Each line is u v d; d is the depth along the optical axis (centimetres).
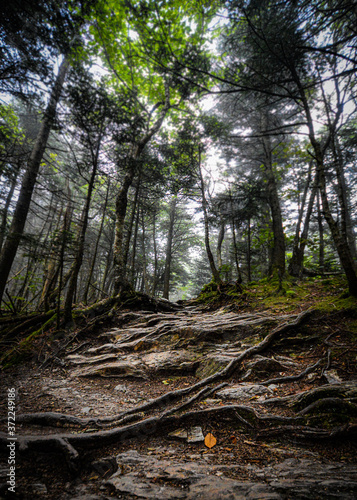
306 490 176
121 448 271
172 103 1191
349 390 296
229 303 822
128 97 689
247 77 542
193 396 361
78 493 197
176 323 685
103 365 523
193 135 1068
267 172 1214
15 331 740
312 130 586
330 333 478
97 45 802
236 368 434
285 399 322
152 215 1638
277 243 1116
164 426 305
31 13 463
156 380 470
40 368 552
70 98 598
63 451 242
